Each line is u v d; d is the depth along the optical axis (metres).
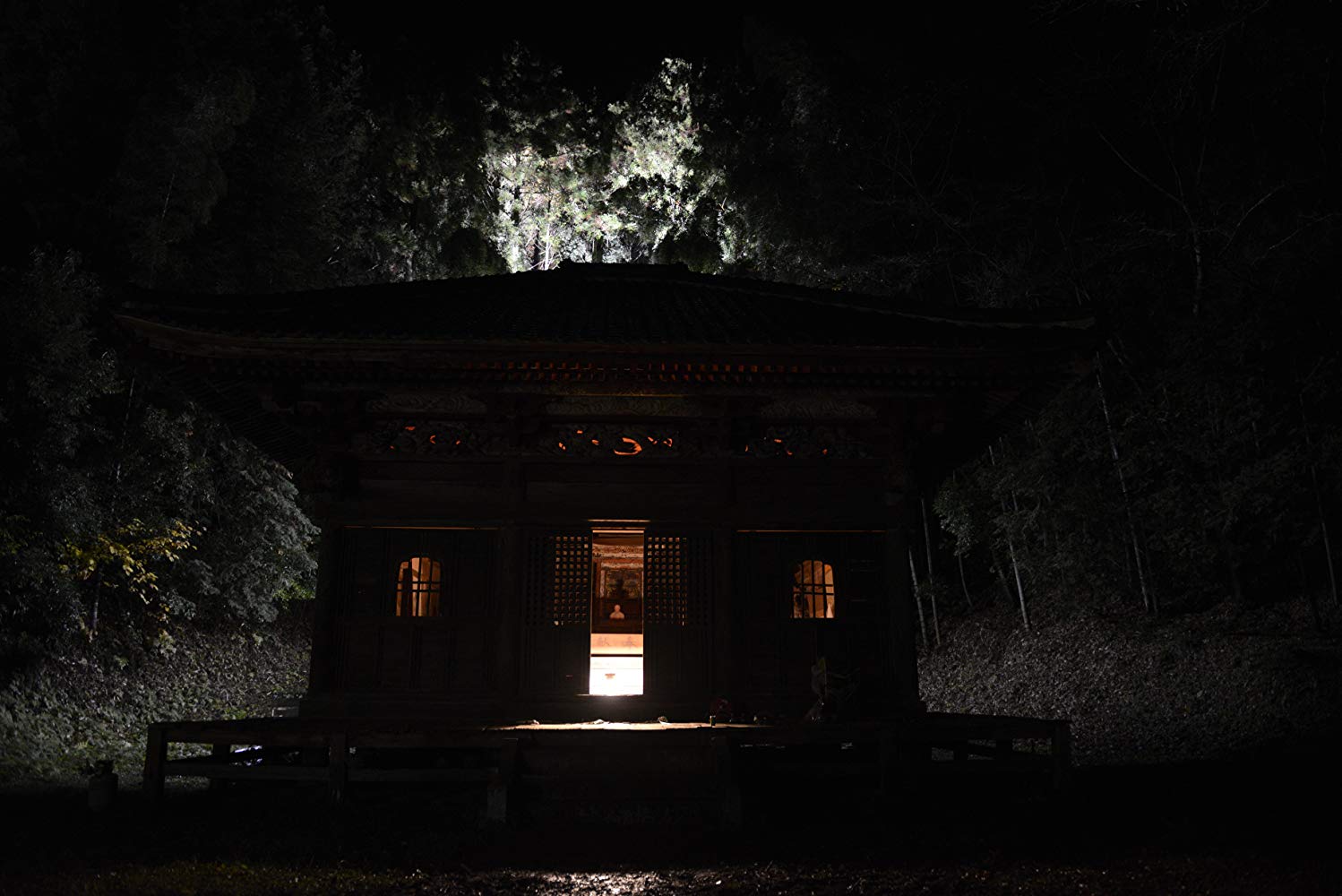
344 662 12.36
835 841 9.06
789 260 32.66
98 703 17.80
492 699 12.21
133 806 10.83
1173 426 18.77
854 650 12.52
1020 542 23.91
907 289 27.09
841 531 12.80
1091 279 21.58
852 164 29.20
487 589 12.61
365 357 11.88
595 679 20.58
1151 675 18.92
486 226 43.19
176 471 20.73
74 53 21.14
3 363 16.33
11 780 13.33
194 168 20.98
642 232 44.66
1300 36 18.67
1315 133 19.11
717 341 11.82
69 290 17.14
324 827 9.60
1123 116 22.22
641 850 8.91
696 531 12.70
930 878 7.80
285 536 24.16
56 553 17.05
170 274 21.92
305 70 27.55
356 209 33.91
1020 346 11.91
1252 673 16.58
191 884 7.57
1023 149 26.09
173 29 22.55
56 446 16.56
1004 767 10.80
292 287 25.83
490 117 43.78
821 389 12.39
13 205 19.56
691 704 12.22
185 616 22.64
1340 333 17.16
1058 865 8.07
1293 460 16.58
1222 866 7.82
